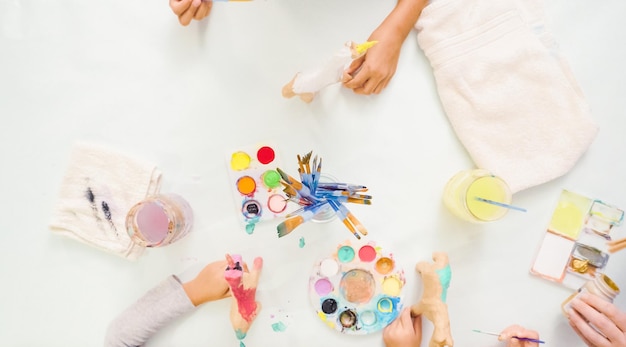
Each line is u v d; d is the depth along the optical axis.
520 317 0.87
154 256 0.86
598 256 0.86
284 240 0.86
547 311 0.87
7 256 0.86
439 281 0.78
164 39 0.87
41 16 0.87
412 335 0.82
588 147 0.87
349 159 0.87
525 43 0.85
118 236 0.85
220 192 0.86
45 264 0.86
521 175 0.85
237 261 0.78
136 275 0.86
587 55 0.87
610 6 0.88
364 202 0.75
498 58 0.85
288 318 0.85
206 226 0.86
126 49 0.87
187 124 0.86
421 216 0.87
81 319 0.86
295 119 0.87
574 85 0.85
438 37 0.85
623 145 0.88
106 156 0.85
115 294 0.86
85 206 0.85
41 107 0.87
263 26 0.87
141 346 0.85
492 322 0.87
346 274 0.85
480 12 0.85
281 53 0.87
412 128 0.87
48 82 0.87
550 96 0.85
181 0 0.82
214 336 0.85
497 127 0.86
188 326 0.85
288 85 0.83
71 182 0.86
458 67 0.85
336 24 0.87
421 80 0.87
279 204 0.86
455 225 0.87
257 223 0.86
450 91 0.86
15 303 0.86
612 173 0.87
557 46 0.86
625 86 0.88
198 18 0.85
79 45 0.87
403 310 0.85
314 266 0.85
